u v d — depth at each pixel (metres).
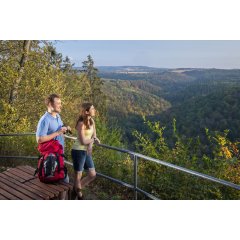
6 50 11.09
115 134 6.90
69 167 6.51
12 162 7.66
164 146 5.78
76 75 18.97
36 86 11.05
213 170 5.39
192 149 5.74
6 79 10.24
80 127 4.27
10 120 9.80
